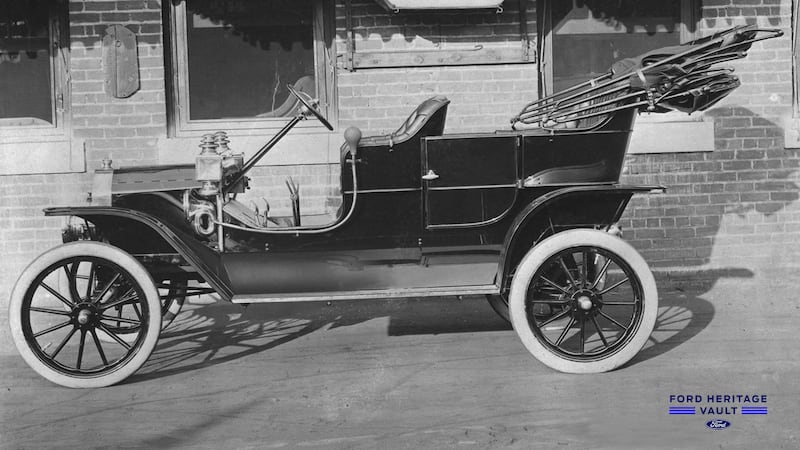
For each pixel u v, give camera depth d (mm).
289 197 7098
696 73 4816
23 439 3918
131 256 4727
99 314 4750
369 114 7102
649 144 7160
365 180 4840
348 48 7035
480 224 4895
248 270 4980
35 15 7180
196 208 4984
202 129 7211
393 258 4977
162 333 6133
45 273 4656
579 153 4887
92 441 3877
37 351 4668
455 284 5055
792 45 7297
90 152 7035
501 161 4855
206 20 7219
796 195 7316
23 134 7180
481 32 7098
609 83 4879
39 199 7062
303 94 5082
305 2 7238
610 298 6793
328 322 6359
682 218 7262
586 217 4961
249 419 4133
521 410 4148
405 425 3979
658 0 7375
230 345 5707
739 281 7270
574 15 7359
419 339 5715
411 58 7051
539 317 5605
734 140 7277
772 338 5418
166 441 3852
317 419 4102
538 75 7332
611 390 4434
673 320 5992
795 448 3570
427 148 4824
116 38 6992
